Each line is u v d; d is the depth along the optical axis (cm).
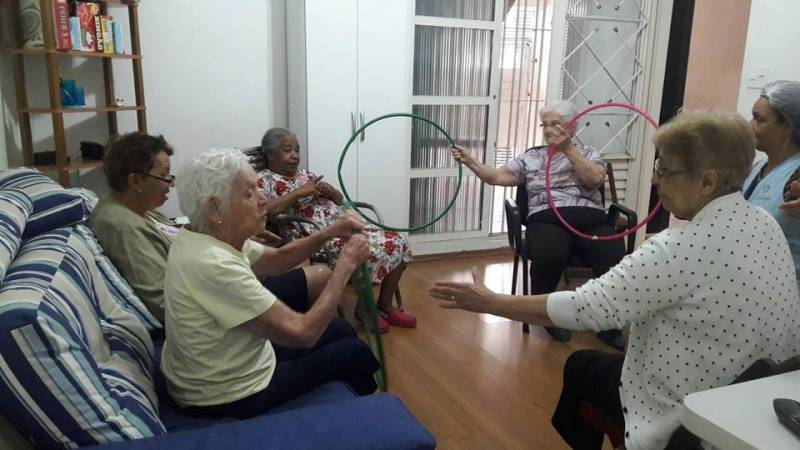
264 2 374
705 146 127
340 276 161
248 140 387
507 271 421
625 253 305
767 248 127
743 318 124
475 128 438
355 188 393
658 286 127
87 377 118
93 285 163
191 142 370
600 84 449
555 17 420
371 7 370
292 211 318
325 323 157
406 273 413
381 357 240
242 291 143
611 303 133
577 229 312
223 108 375
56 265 143
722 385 129
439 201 441
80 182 331
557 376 272
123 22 337
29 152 283
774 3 302
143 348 170
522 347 301
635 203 477
